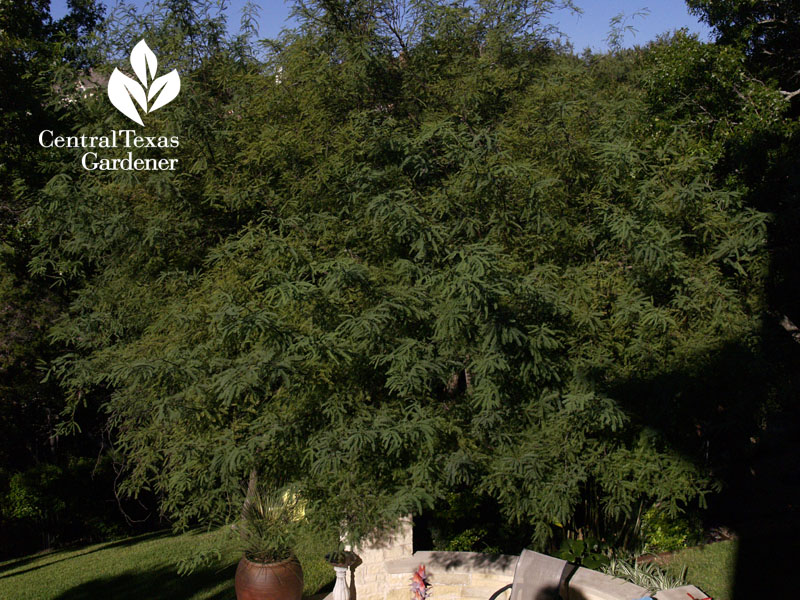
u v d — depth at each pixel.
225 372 6.01
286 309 6.71
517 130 7.65
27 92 13.28
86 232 8.05
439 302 6.68
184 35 8.98
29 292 12.99
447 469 6.02
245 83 8.80
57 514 14.66
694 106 12.23
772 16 13.30
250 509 7.93
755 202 10.73
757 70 13.54
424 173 7.22
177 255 8.42
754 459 12.60
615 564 8.76
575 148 7.29
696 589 7.23
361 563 8.04
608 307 7.10
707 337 6.68
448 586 8.11
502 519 9.84
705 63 11.93
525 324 6.46
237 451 6.16
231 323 6.00
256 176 7.94
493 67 8.56
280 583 7.66
